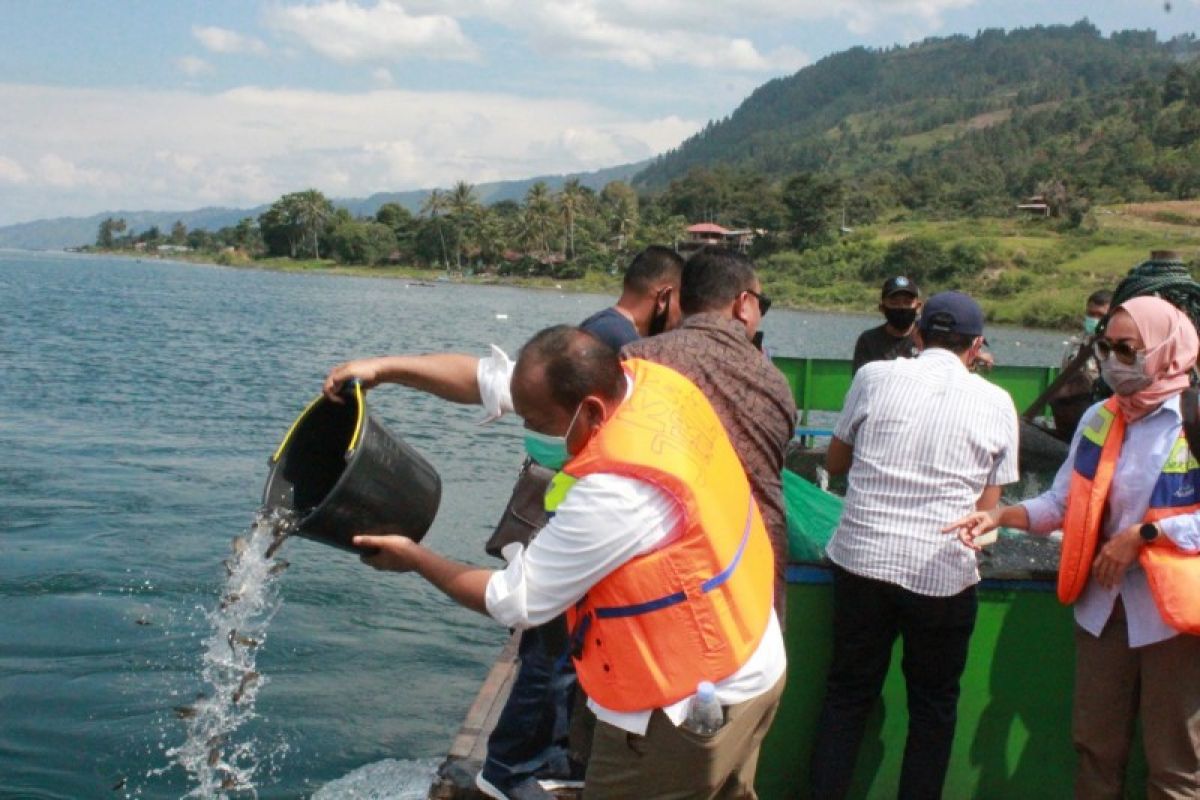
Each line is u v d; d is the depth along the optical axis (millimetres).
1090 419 3484
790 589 3838
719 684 2520
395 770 5629
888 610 3562
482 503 12633
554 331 2602
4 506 11281
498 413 3242
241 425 17609
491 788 3828
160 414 18422
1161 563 3203
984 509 3625
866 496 3564
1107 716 3430
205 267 168125
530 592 2512
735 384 3143
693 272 3402
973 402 3535
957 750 3934
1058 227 128875
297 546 10062
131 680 6871
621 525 2445
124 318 44938
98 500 11727
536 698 3748
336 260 177375
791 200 135500
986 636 3885
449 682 7113
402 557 2752
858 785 3943
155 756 5785
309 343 36469
